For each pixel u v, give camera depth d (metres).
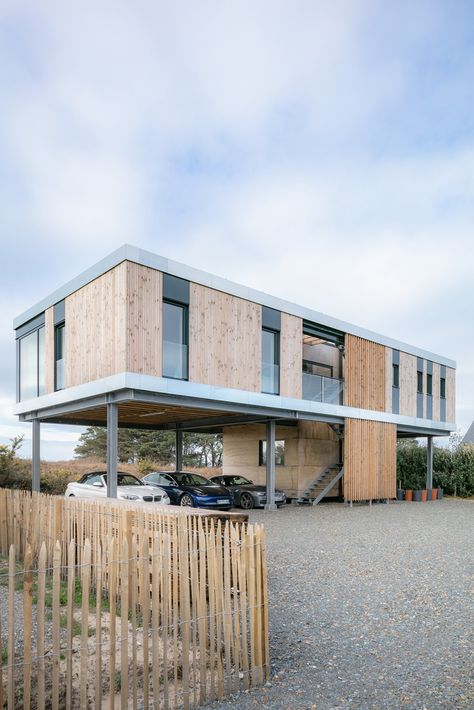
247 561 4.44
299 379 18.38
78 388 14.97
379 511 18.08
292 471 21.56
